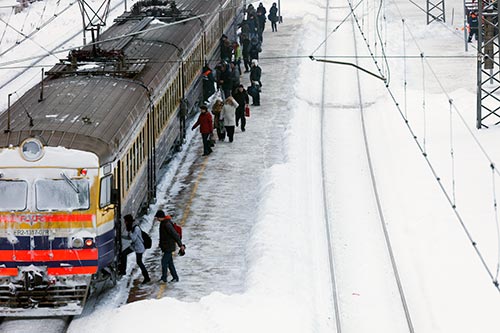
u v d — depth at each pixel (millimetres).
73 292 31609
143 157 40500
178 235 34906
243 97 56156
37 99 36094
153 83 42688
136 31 50906
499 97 62219
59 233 31328
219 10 68875
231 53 69188
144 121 40344
